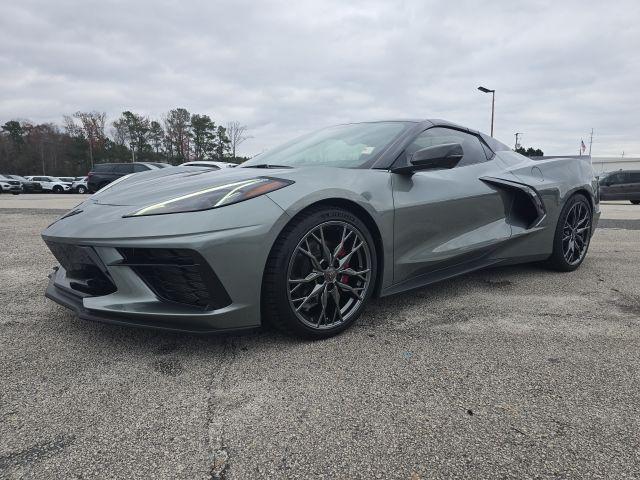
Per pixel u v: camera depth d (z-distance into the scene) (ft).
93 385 5.63
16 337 7.16
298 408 5.08
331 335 7.08
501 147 11.24
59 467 4.14
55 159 237.45
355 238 7.27
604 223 22.21
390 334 7.22
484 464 4.14
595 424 4.73
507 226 10.05
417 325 7.63
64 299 7.13
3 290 9.89
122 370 6.03
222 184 6.99
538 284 10.25
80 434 4.64
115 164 62.59
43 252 14.44
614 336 7.09
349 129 10.00
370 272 7.48
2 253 14.28
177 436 4.60
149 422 4.84
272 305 6.52
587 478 3.94
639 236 17.54
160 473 4.06
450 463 4.16
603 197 60.23
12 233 18.81
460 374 5.85
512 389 5.46
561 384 5.57
